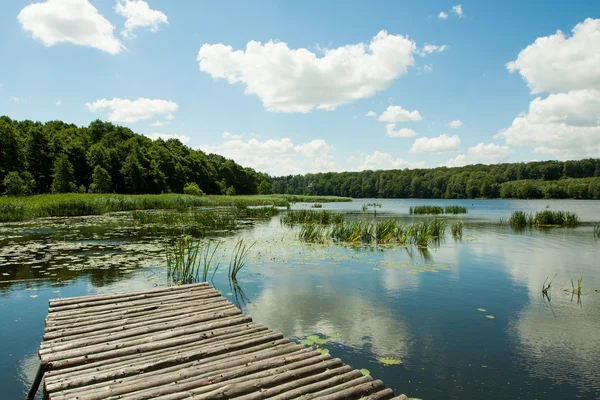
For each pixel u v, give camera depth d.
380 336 4.90
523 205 49.19
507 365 4.14
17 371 3.95
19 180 34.25
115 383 3.32
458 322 5.41
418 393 3.57
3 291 6.75
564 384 3.75
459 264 9.39
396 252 11.12
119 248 11.14
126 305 5.50
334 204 50.94
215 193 77.69
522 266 9.19
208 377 3.44
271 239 13.56
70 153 50.59
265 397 3.12
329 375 3.52
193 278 7.82
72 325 4.68
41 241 12.42
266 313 5.73
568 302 6.37
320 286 7.26
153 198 33.06
